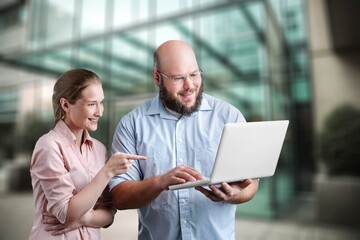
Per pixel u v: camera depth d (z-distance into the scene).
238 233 3.61
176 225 1.12
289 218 4.04
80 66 6.52
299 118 4.54
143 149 1.19
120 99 5.40
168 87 1.13
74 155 1.04
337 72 4.36
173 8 5.63
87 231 1.04
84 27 6.55
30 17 7.22
